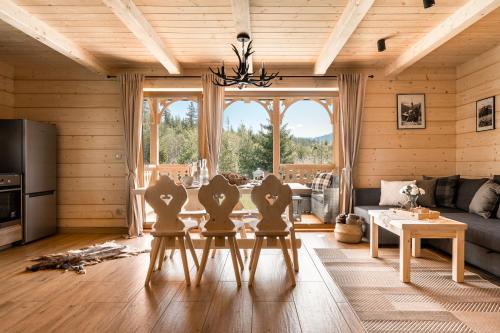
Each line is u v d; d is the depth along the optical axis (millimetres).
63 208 4707
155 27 3320
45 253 3600
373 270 2959
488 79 4023
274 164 5164
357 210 4363
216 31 3434
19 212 3895
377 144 4711
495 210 3275
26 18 2975
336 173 5277
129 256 3457
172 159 5363
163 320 2018
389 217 2951
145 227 4867
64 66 4633
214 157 4527
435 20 3199
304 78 4688
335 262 3209
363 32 3486
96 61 4250
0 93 4430
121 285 2609
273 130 5176
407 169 4707
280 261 3252
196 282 2602
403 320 2014
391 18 3152
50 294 2432
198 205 3727
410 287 2545
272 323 1979
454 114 4695
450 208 3920
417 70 4707
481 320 2012
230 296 2379
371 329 1910
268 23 3246
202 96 4875
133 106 4547
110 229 4695
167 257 3393
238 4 2594
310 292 2451
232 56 4203
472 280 2688
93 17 3111
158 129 5262
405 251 2643
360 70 4719
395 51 4070
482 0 2672
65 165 4703
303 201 5910
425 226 2643
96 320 2023
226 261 3254
